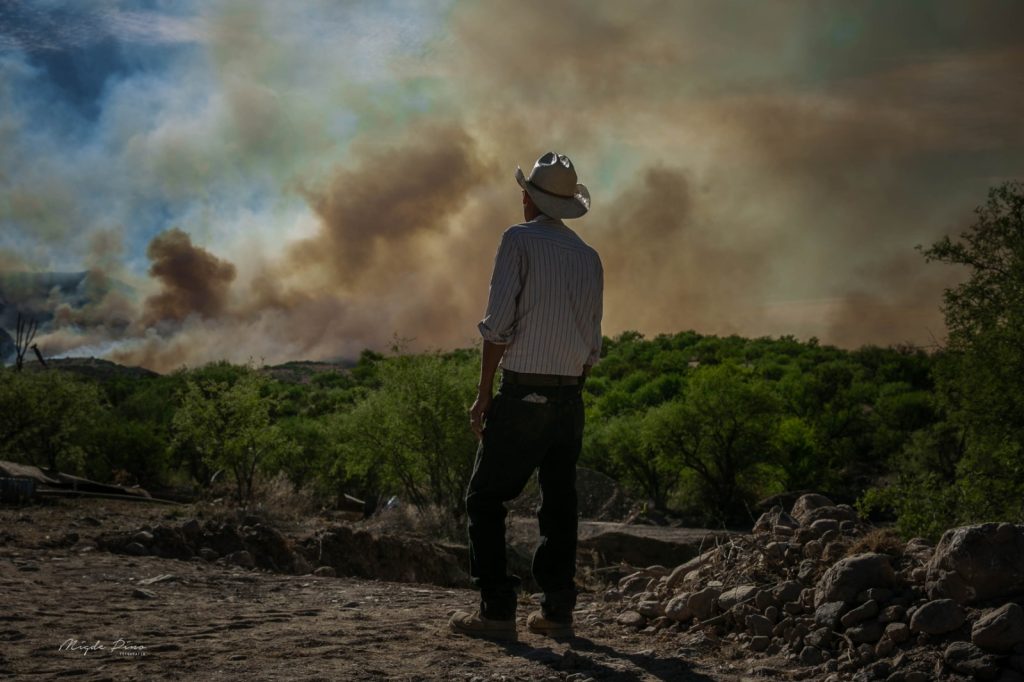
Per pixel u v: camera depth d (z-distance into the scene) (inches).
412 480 823.7
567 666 136.2
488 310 147.9
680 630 165.3
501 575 157.0
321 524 585.6
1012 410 671.1
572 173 154.8
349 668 131.4
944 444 1379.2
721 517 1423.5
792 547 172.4
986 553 132.1
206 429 761.0
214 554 328.8
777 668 138.6
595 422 1817.2
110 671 127.3
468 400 813.9
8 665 129.6
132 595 202.1
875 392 2206.0
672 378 2276.1
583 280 150.5
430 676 128.4
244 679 123.9
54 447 1013.2
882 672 129.0
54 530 358.9
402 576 418.0
